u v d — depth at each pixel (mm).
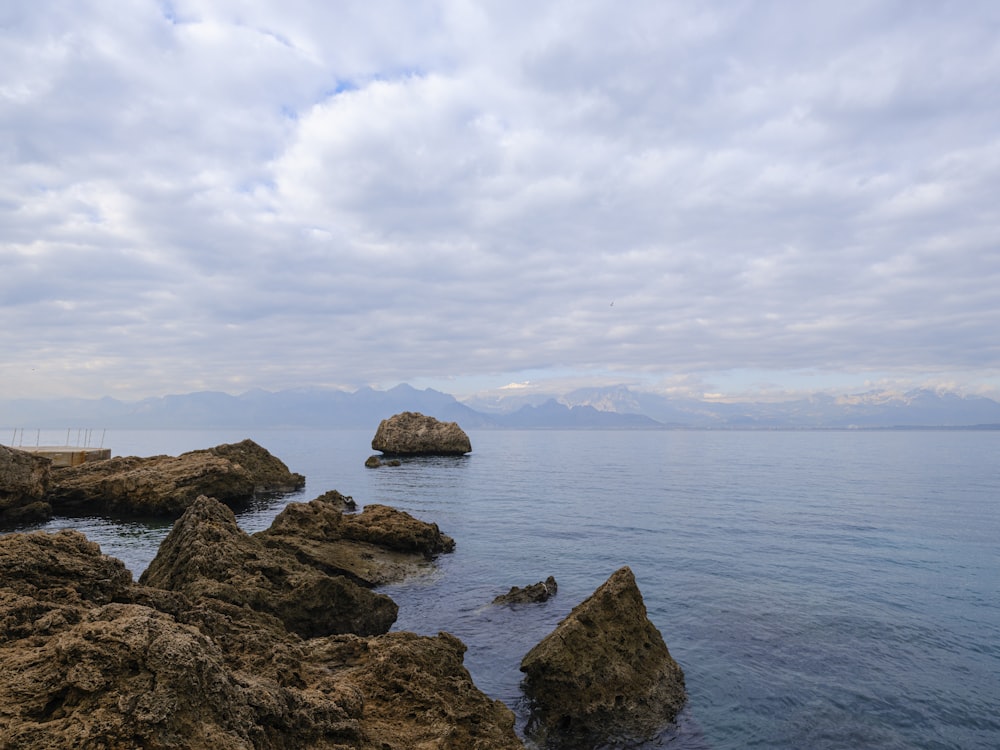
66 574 11414
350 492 54938
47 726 6277
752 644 17562
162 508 40719
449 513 42000
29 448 59375
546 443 198250
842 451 138625
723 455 121250
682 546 30703
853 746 12414
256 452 58188
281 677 10242
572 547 30703
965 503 46469
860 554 28766
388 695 10789
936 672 15750
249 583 17812
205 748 6520
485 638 18391
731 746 12477
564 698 13602
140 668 6996
